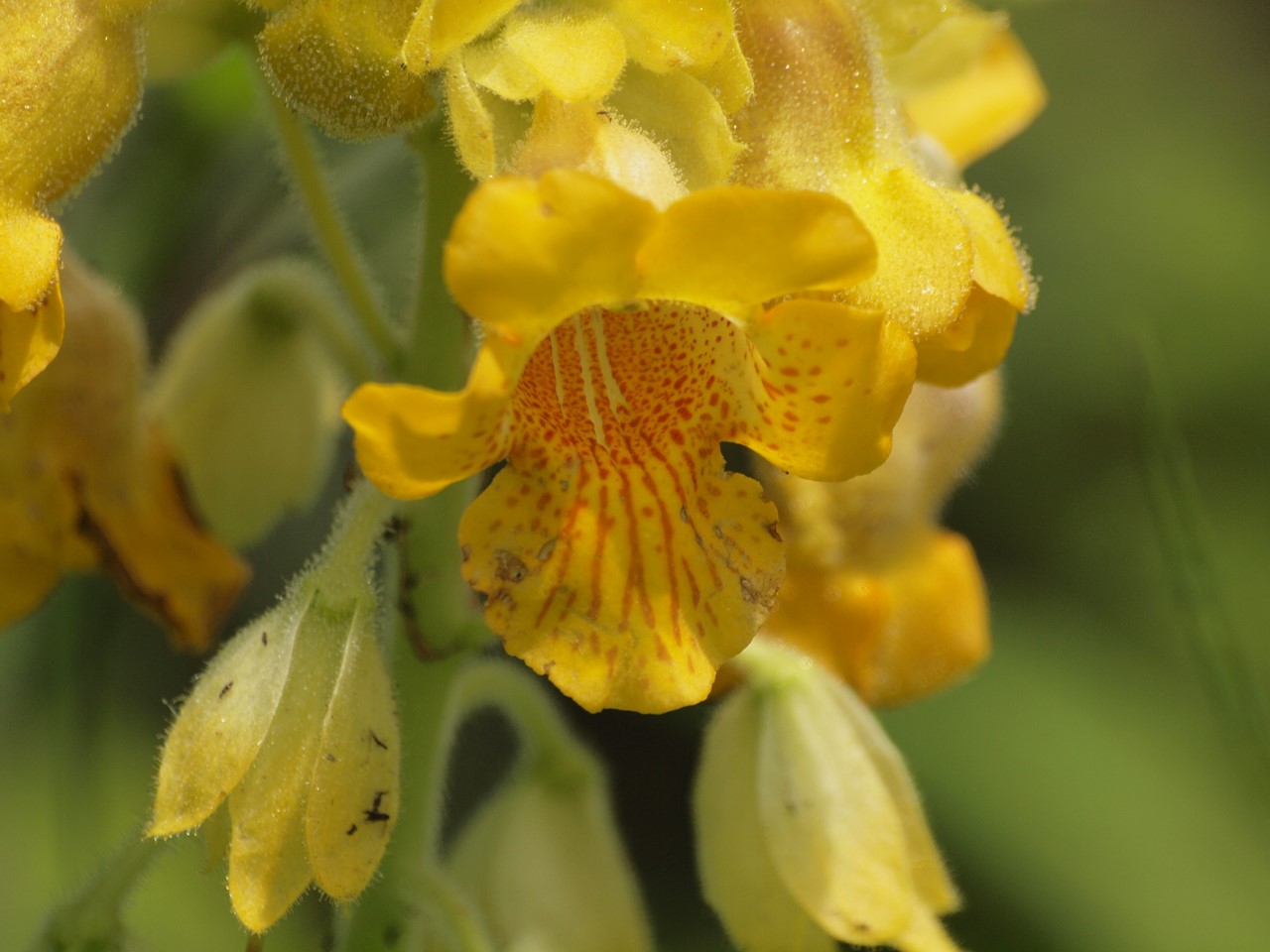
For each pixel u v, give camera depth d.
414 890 0.26
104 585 0.30
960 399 0.28
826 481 0.23
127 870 0.25
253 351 0.28
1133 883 0.36
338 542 0.24
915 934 0.26
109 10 0.24
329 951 0.26
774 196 0.22
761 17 0.24
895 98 0.25
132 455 0.28
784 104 0.24
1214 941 0.35
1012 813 0.36
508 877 0.27
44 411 0.27
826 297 0.24
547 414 0.24
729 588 0.24
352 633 0.24
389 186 0.30
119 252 0.30
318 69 0.23
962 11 0.27
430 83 0.24
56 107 0.24
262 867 0.24
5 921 0.34
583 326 0.24
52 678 0.30
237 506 0.28
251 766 0.24
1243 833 0.36
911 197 0.24
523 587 0.23
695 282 0.22
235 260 0.31
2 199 0.23
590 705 0.23
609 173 0.23
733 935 0.26
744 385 0.24
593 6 0.24
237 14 0.25
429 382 0.26
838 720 0.26
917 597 0.29
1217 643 0.27
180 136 0.30
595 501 0.24
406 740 0.26
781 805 0.26
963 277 0.24
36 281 0.23
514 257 0.22
